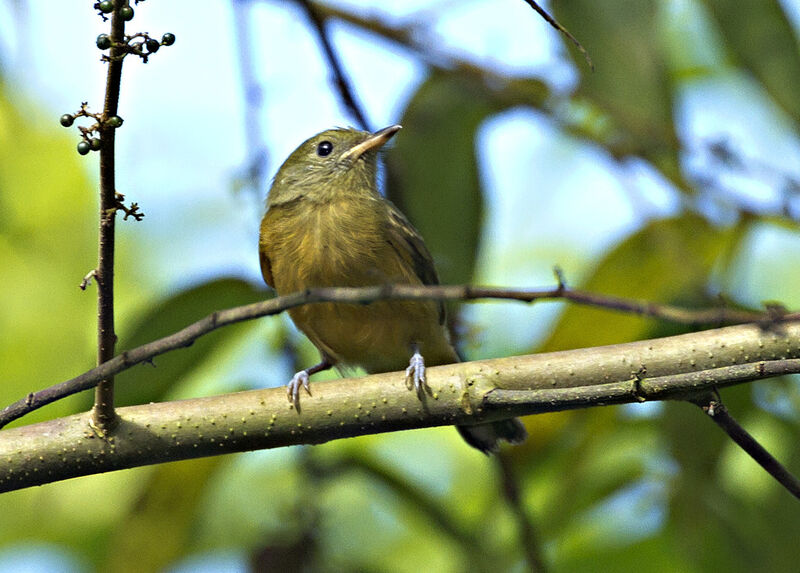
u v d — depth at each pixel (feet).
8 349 44.01
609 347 26.55
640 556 39.04
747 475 39.24
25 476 25.11
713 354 25.99
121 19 19.26
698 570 34.96
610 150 37.42
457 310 37.70
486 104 39.63
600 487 38.11
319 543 32.65
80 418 25.48
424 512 35.45
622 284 35.47
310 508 33.35
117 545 34.99
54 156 44.14
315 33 35.60
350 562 36.65
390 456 45.91
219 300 32.99
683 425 34.47
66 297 44.86
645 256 35.29
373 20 40.19
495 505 36.60
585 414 36.01
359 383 26.45
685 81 47.29
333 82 35.96
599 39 35.17
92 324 45.19
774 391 36.01
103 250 21.06
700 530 34.47
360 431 26.35
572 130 39.70
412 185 38.47
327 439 26.45
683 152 35.78
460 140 39.04
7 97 41.27
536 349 35.83
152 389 33.42
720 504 34.81
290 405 26.12
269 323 40.34
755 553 34.68
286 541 32.24
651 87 35.22
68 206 45.11
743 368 22.61
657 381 23.00
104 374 21.31
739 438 23.71
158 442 25.50
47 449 25.08
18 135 43.45
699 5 44.73
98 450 25.27
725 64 47.19
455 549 35.96
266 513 43.68
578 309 35.04
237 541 43.34
